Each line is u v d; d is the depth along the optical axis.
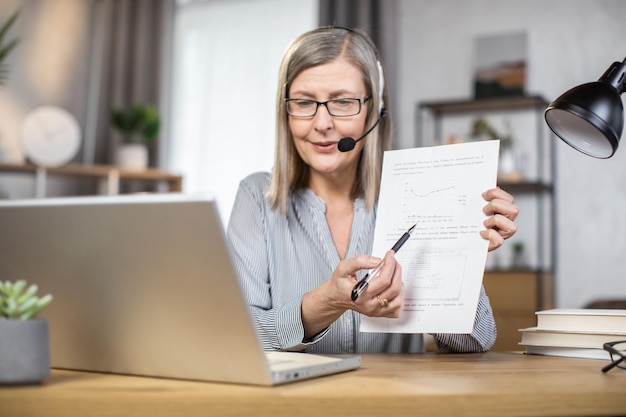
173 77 5.44
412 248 1.21
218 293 0.84
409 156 1.27
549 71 4.64
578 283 4.52
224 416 0.77
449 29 4.88
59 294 0.95
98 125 5.34
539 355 1.33
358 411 0.78
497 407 0.80
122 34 5.32
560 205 4.58
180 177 4.79
